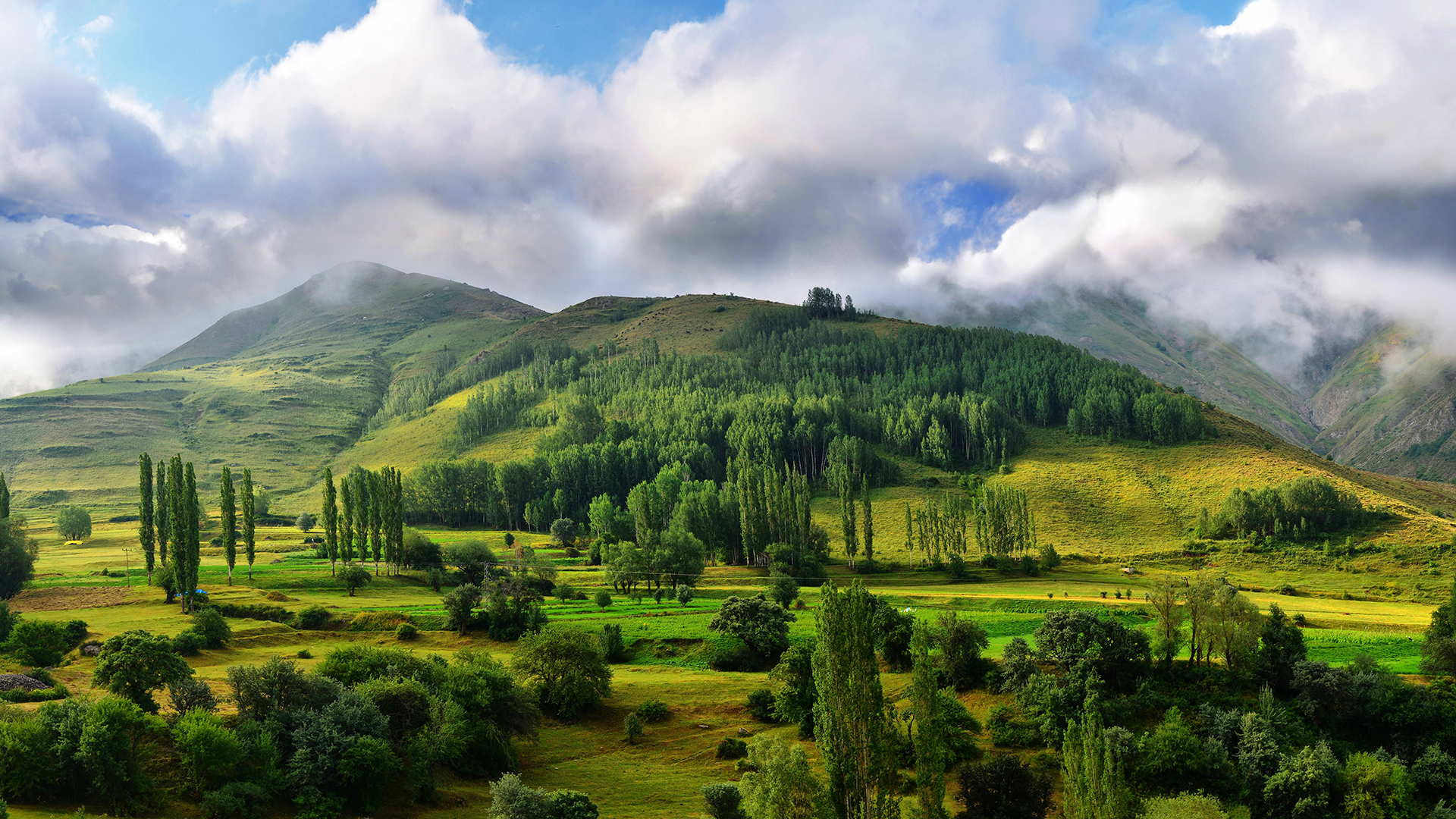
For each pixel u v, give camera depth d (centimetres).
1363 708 7138
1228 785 6669
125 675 7062
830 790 5312
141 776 5894
